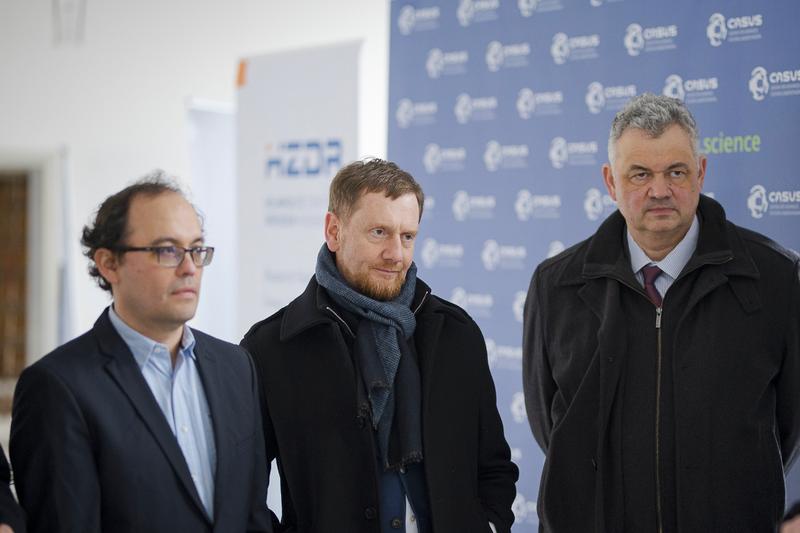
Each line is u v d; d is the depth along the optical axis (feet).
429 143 11.62
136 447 5.28
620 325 7.01
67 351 5.44
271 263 14.19
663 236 6.84
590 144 10.34
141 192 5.54
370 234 6.21
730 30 9.27
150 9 19.42
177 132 19.27
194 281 5.53
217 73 18.90
